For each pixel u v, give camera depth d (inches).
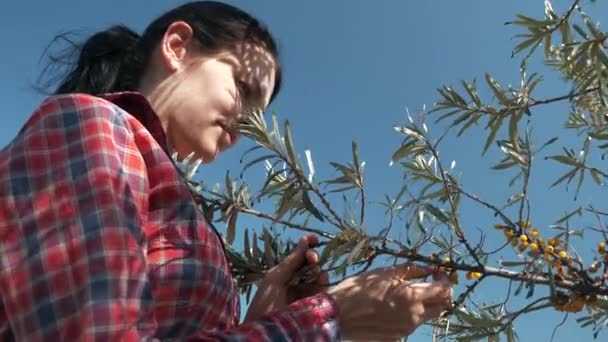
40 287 31.1
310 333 36.4
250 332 34.8
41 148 35.6
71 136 35.8
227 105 51.7
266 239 61.8
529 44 71.8
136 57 54.8
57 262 31.5
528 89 71.4
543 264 57.8
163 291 36.9
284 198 61.1
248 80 54.2
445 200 67.3
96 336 29.6
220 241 43.3
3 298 32.2
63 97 38.0
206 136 50.6
